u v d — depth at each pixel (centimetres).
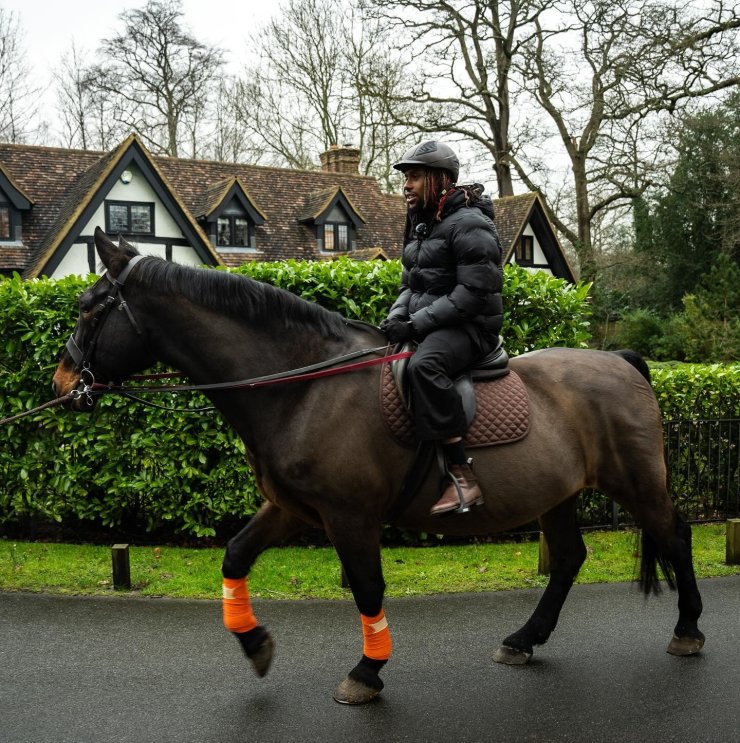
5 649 405
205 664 384
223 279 333
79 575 533
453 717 326
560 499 363
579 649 403
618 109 2059
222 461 609
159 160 2184
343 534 328
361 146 2627
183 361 336
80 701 342
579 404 371
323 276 606
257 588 506
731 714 326
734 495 717
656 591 396
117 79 3006
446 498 327
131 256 337
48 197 1962
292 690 353
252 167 2303
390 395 333
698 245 2864
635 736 308
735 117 2597
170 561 568
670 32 1823
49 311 607
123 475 618
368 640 341
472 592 502
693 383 703
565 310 631
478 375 352
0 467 630
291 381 331
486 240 324
